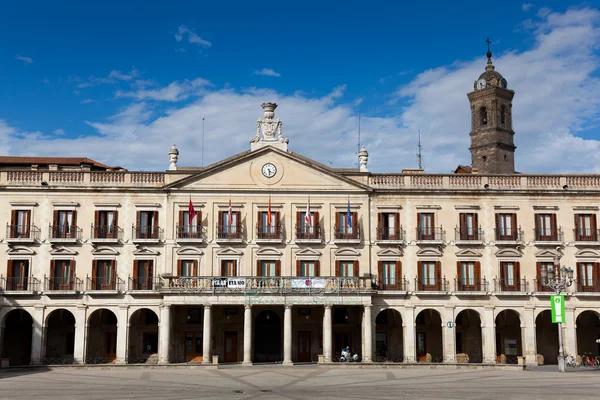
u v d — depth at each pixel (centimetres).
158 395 3797
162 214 6412
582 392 3897
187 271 6344
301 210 6488
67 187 6366
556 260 5631
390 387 4212
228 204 6438
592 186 6638
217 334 6438
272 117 6650
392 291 6353
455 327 6431
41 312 6184
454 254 6488
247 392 3950
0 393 3912
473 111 9812
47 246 6303
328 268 6406
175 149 6550
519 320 6600
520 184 6619
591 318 6688
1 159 7100
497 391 3959
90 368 5609
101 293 6219
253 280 6034
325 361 5947
